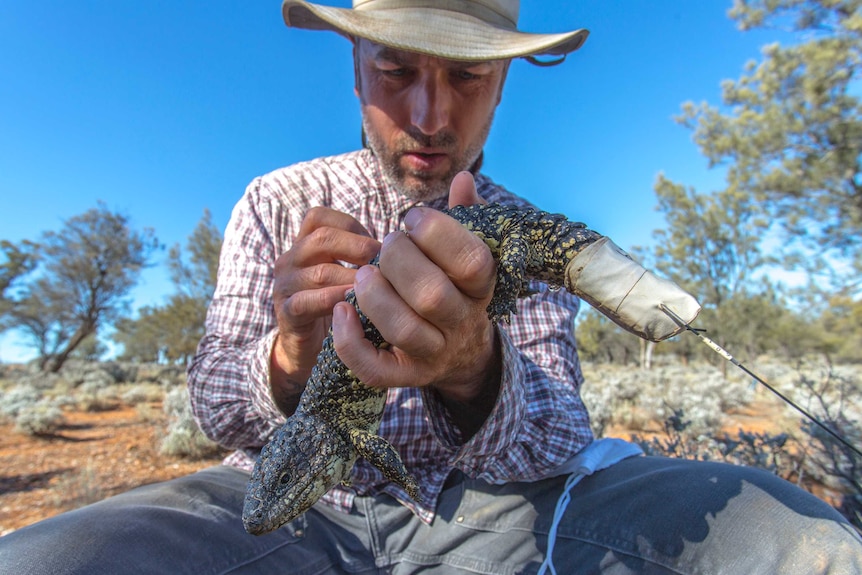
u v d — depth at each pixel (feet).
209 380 1.60
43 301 18.11
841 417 3.37
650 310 1.02
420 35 1.54
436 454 1.64
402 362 1.01
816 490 3.26
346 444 1.21
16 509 4.17
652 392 8.90
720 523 1.27
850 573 1.10
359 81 1.98
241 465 1.71
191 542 1.30
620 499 1.44
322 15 1.60
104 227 18.52
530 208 1.25
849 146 7.43
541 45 1.56
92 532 1.20
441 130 1.65
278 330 1.44
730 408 8.02
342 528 1.59
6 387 14.38
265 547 1.41
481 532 1.55
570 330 1.97
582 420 1.64
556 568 1.45
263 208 1.95
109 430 7.45
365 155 2.03
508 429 1.33
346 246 1.28
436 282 0.92
